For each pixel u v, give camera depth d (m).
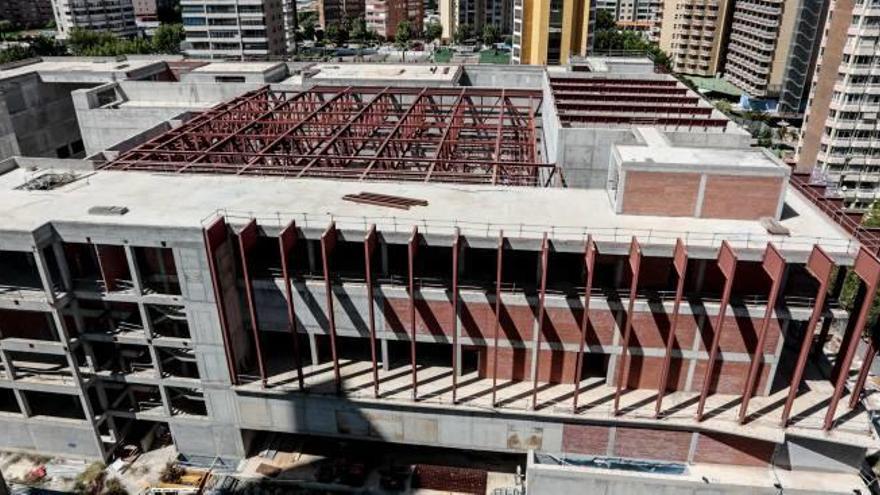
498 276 38.59
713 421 40.41
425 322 43.12
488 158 69.00
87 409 44.75
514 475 45.41
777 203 41.72
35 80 83.75
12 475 45.88
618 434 42.19
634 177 42.12
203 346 42.94
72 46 184.00
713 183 41.69
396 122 67.56
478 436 43.69
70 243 42.81
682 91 69.31
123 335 43.34
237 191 46.91
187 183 48.56
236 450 46.94
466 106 74.25
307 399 43.75
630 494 41.44
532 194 46.62
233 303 43.19
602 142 52.22
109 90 82.00
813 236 39.88
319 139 59.88
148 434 48.38
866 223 81.75
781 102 162.88
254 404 44.62
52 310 40.88
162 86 81.00
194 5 186.88
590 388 44.00
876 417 50.31
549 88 68.62
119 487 44.69
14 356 47.12
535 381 41.19
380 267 45.00
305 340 48.56
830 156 107.19
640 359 42.75
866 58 98.81
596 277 43.19
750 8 177.75
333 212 43.28
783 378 44.50
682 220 42.56
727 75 195.12
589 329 42.09
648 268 41.44
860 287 38.34
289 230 39.41
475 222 41.75
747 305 40.22
